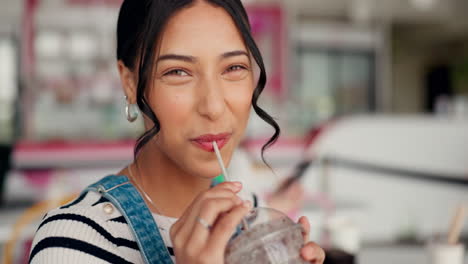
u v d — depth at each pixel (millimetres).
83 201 603
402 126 2854
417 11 7473
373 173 2764
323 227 1394
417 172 2873
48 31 5941
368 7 7246
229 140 588
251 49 586
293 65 7707
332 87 7984
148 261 570
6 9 5785
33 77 5816
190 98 563
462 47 9727
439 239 1257
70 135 5543
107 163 2629
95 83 5965
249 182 1800
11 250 1356
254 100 616
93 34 6078
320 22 7898
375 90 8078
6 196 2381
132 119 659
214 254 457
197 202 497
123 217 587
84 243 545
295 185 2016
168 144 581
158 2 561
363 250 1969
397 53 9820
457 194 2922
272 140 664
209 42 560
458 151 2930
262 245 487
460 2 7246
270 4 6762
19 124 5730
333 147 2697
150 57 562
